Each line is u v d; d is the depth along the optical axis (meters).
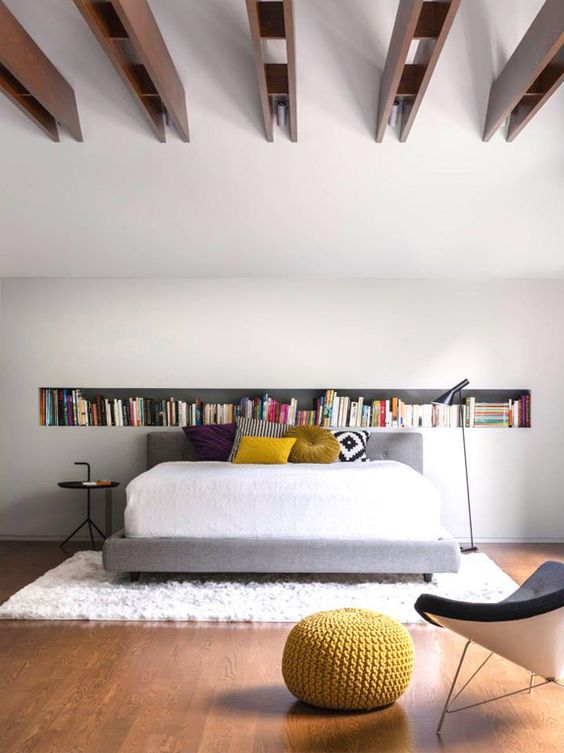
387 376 7.04
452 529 6.99
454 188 5.82
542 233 6.35
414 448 6.88
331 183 5.77
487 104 5.07
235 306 7.06
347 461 6.63
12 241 6.52
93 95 5.08
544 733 3.04
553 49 3.93
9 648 4.02
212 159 5.55
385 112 4.75
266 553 5.25
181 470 5.73
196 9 4.47
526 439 7.02
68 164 5.62
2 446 7.07
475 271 6.91
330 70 4.86
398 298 7.06
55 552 6.49
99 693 3.41
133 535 5.35
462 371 7.04
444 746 2.93
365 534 5.36
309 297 7.05
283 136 5.34
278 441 6.38
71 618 4.55
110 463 7.05
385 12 4.47
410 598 4.88
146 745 2.91
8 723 3.10
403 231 6.32
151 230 6.33
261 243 6.50
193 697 3.39
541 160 5.54
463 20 4.55
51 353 7.07
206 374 7.05
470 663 3.82
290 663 3.33
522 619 2.94
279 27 3.83
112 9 4.03
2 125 5.30
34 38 4.68
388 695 3.27
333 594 4.98
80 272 6.96
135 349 7.07
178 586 5.20
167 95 4.59
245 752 2.87
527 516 7.01
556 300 7.05
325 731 3.06
